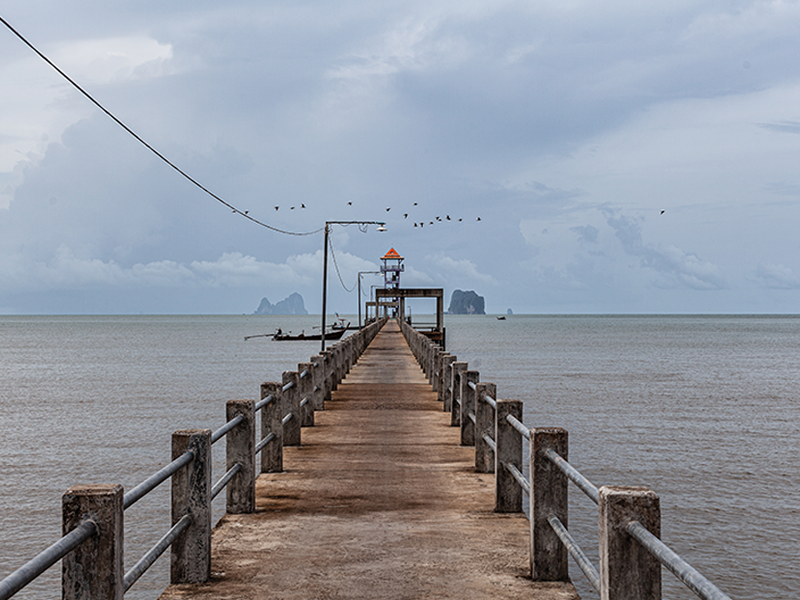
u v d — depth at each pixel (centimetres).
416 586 500
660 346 9038
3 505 1522
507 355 6925
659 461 1934
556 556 508
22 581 251
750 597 1085
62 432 2409
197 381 4325
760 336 13050
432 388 1897
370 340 4547
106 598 331
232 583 506
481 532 632
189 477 507
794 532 1353
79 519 332
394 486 817
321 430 1236
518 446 696
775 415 2844
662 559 278
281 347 9138
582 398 3372
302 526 652
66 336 13562
